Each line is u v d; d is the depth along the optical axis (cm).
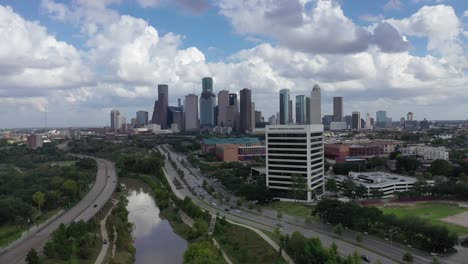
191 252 19988
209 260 18612
